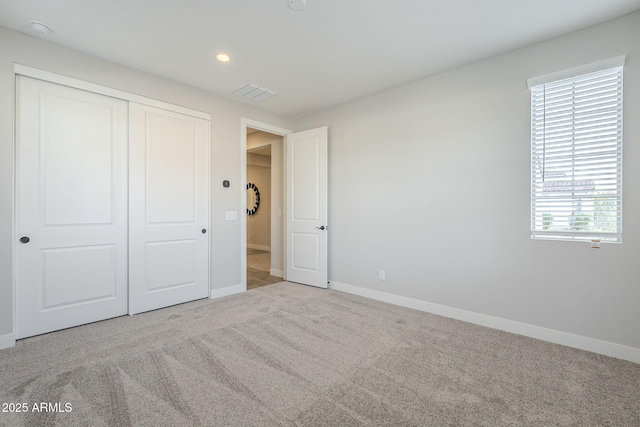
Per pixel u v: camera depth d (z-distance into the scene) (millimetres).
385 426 1447
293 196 4320
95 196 2701
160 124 3086
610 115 2154
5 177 2227
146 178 2996
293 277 4336
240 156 3795
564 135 2338
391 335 2482
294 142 4301
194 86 3305
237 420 1478
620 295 2121
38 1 1932
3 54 2215
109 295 2801
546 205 2426
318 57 2688
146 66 2848
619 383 1812
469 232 2803
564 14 2080
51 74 2430
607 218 2180
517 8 2018
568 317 2314
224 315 2932
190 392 1694
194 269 3381
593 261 2215
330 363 2025
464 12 2066
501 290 2623
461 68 2848
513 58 2559
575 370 1952
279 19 2148
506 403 1621
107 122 2762
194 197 3367
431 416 1518
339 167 3912
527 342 2367
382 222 3455
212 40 2414
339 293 3754
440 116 2984
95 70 2660
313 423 1463
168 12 2062
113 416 1491
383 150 3441
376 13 2080
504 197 2607
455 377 1867
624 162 2096
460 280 2857
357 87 3334
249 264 5879
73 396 1645
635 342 2068
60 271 2518
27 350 2166
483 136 2719
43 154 2422
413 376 1876
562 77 2305
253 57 2686
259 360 2059
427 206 3080
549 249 2393
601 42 2170
